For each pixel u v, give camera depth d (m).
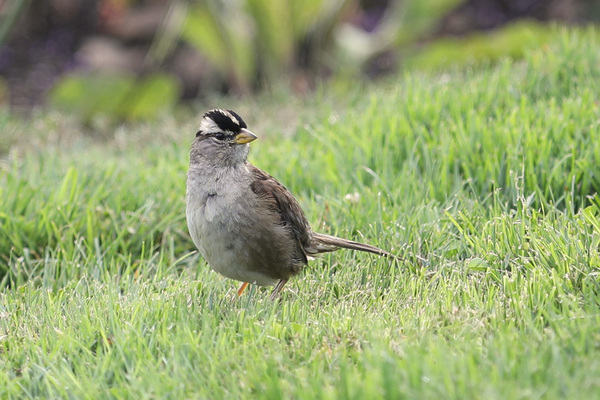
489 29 23.61
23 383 7.08
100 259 9.92
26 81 22.77
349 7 19.27
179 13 18.19
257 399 6.22
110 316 7.76
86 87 18.44
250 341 7.31
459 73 14.87
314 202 10.61
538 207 9.84
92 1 24.47
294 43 18.97
